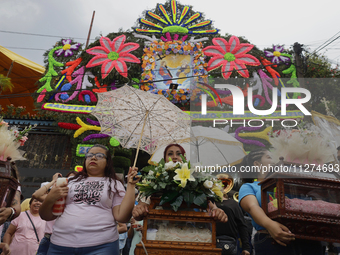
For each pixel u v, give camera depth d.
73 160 10.82
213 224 2.61
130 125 3.55
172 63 12.58
